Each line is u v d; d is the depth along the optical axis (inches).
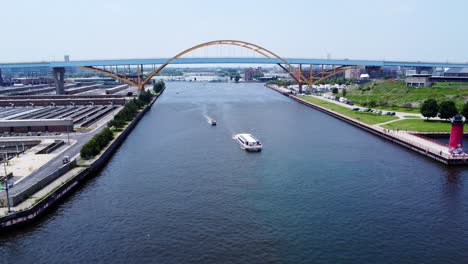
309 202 2440.9
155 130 5068.9
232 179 2918.3
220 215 2252.7
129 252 1838.1
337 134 4746.6
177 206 2394.2
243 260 1764.3
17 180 2659.9
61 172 2792.8
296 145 4087.1
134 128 5251.0
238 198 2519.7
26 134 4392.2
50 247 1891.0
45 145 3720.5
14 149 3850.9
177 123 5664.4
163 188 2728.8
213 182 2851.9
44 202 2292.1
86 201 2490.2
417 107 6569.9
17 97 7662.4
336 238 1959.9
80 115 5861.2
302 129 5118.1
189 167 3248.0
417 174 3014.3
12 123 4416.8
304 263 1738.4
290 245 1894.7
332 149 3892.7
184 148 3959.2
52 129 4507.9
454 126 3336.6
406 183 2795.3
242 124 5546.3
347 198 2504.9
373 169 3157.0
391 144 4146.2
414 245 1889.8
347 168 3186.5
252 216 2233.0
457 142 3344.0
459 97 6594.5
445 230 2044.8
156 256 1802.4
